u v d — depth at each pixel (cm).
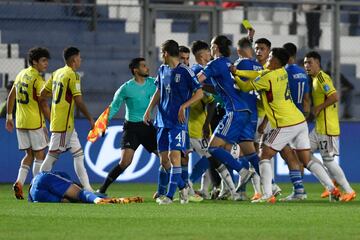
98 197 4000
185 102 3925
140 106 4506
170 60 3938
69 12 6016
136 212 3541
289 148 4325
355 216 3419
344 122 5947
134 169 5741
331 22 5941
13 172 5666
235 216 3400
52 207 3759
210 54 4503
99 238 2698
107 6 5975
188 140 4334
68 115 4488
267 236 2759
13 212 3522
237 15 6038
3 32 5903
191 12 5881
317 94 4497
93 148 5688
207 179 4550
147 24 5797
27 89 4553
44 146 4597
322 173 4250
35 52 4572
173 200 4247
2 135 5656
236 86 4150
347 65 6184
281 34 6072
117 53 6053
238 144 4328
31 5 5947
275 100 4072
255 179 4284
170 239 2675
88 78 5997
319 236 2761
